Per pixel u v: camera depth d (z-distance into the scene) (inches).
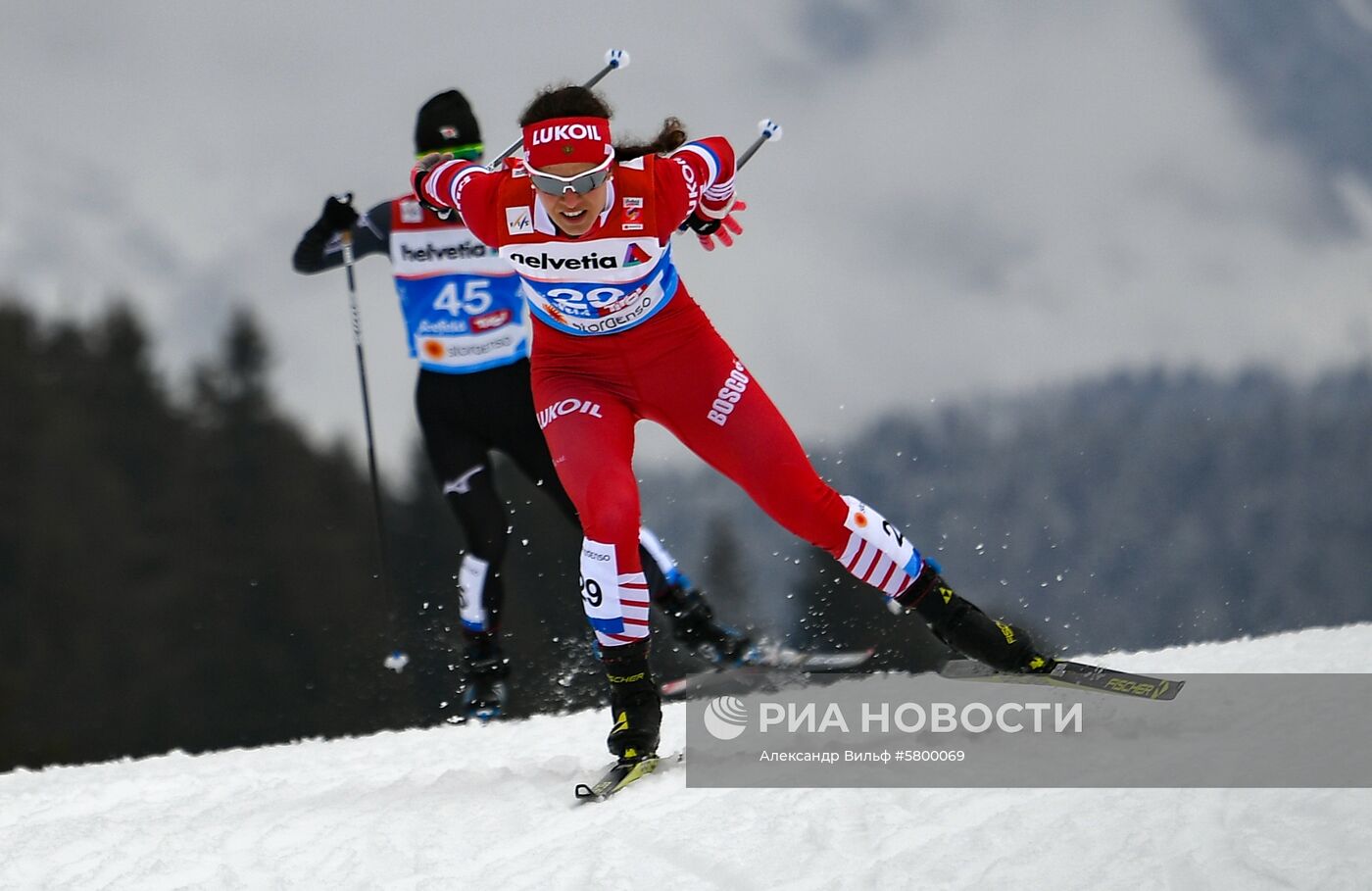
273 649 3937.0
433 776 473.1
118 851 388.5
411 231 706.8
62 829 422.0
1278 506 4756.4
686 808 374.3
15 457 4722.0
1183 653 597.3
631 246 432.8
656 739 427.2
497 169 488.4
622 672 431.2
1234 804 330.3
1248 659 551.5
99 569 4259.4
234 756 616.7
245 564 4311.0
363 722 1818.4
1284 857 292.8
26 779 575.5
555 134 410.0
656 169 438.0
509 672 723.4
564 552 2121.1
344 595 4069.9
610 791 402.3
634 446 472.1
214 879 349.4
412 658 1252.5
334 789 464.4
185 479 4798.2
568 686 808.3
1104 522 4640.8
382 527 780.6
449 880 331.9
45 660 3939.5
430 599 1902.1
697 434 466.9
